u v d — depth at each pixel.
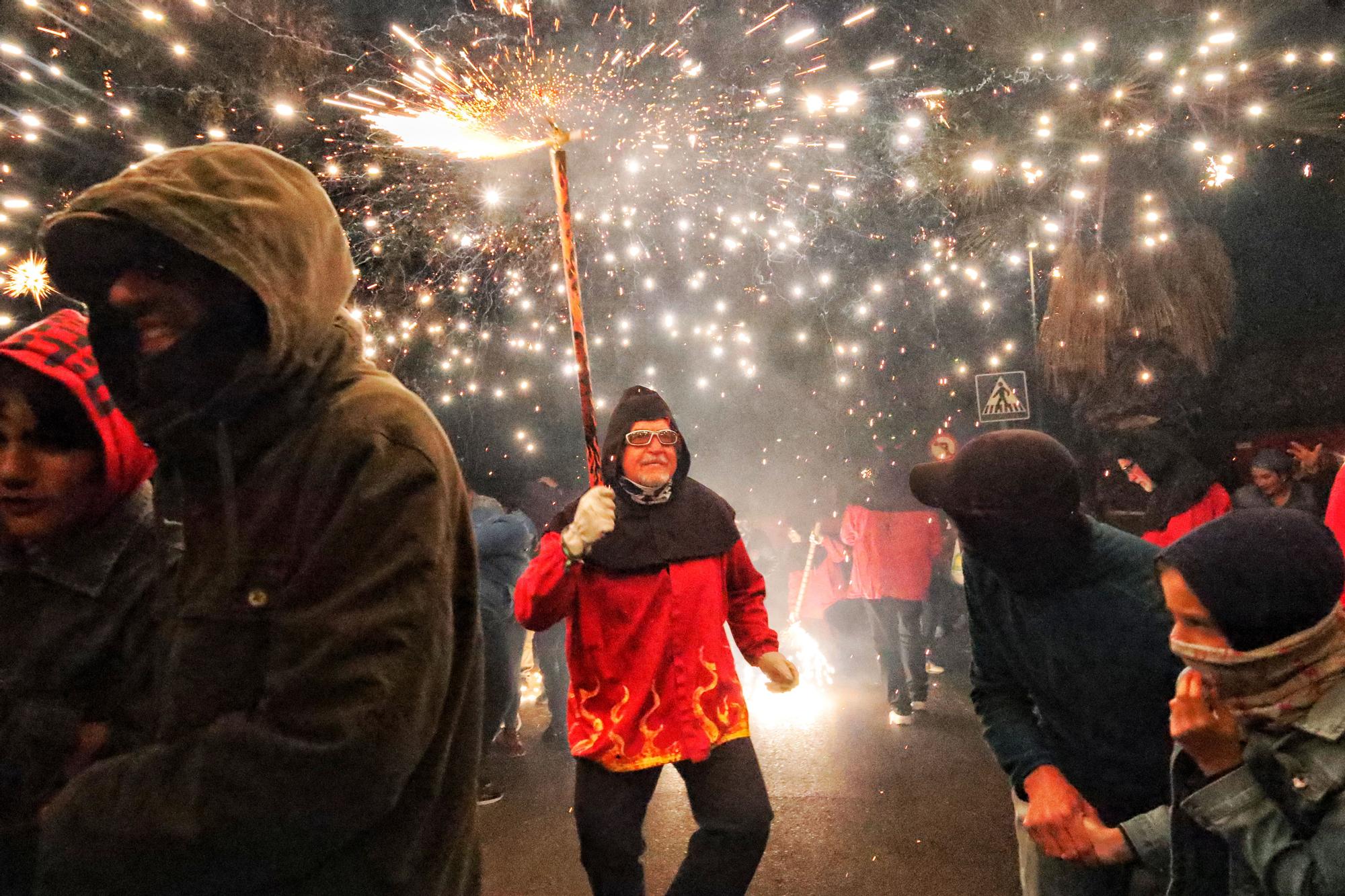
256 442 1.39
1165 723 2.38
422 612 1.34
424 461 1.42
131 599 1.42
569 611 3.53
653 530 3.56
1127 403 10.05
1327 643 1.72
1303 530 1.75
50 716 1.40
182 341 1.36
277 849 1.24
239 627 1.33
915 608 7.18
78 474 1.48
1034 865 2.62
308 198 1.49
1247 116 8.38
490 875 4.75
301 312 1.40
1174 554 1.85
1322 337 10.05
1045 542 2.34
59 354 1.52
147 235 1.37
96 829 1.22
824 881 4.57
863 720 7.43
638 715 3.39
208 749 1.24
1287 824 1.70
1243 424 10.20
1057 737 2.59
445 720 1.50
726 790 3.33
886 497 7.23
